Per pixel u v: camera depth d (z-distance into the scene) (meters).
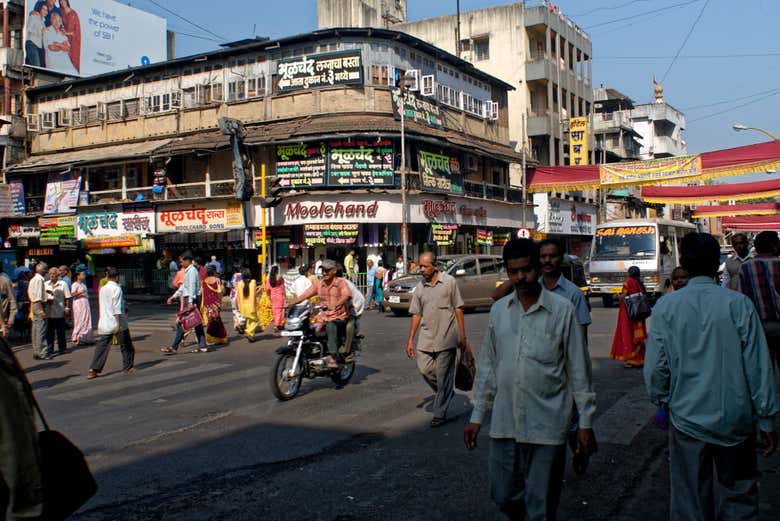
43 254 32.16
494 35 37.94
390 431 6.72
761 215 51.00
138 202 28.23
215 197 26.05
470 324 16.39
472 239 30.92
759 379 3.32
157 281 28.28
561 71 39.47
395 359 11.48
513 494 3.48
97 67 34.12
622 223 22.58
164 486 5.24
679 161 27.28
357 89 24.91
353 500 4.82
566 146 39.34
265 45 26.11
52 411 8.20
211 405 8.22
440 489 4.98
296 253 25.70
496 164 33.28
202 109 27.77
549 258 5.34
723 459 3.38
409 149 25.25
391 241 25.28
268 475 5.44
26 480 2.45
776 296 6.23
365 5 36.03
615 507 4.56
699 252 3.53
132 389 9.53
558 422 3.34
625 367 9.96
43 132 32.50
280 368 8.38
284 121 25.69
